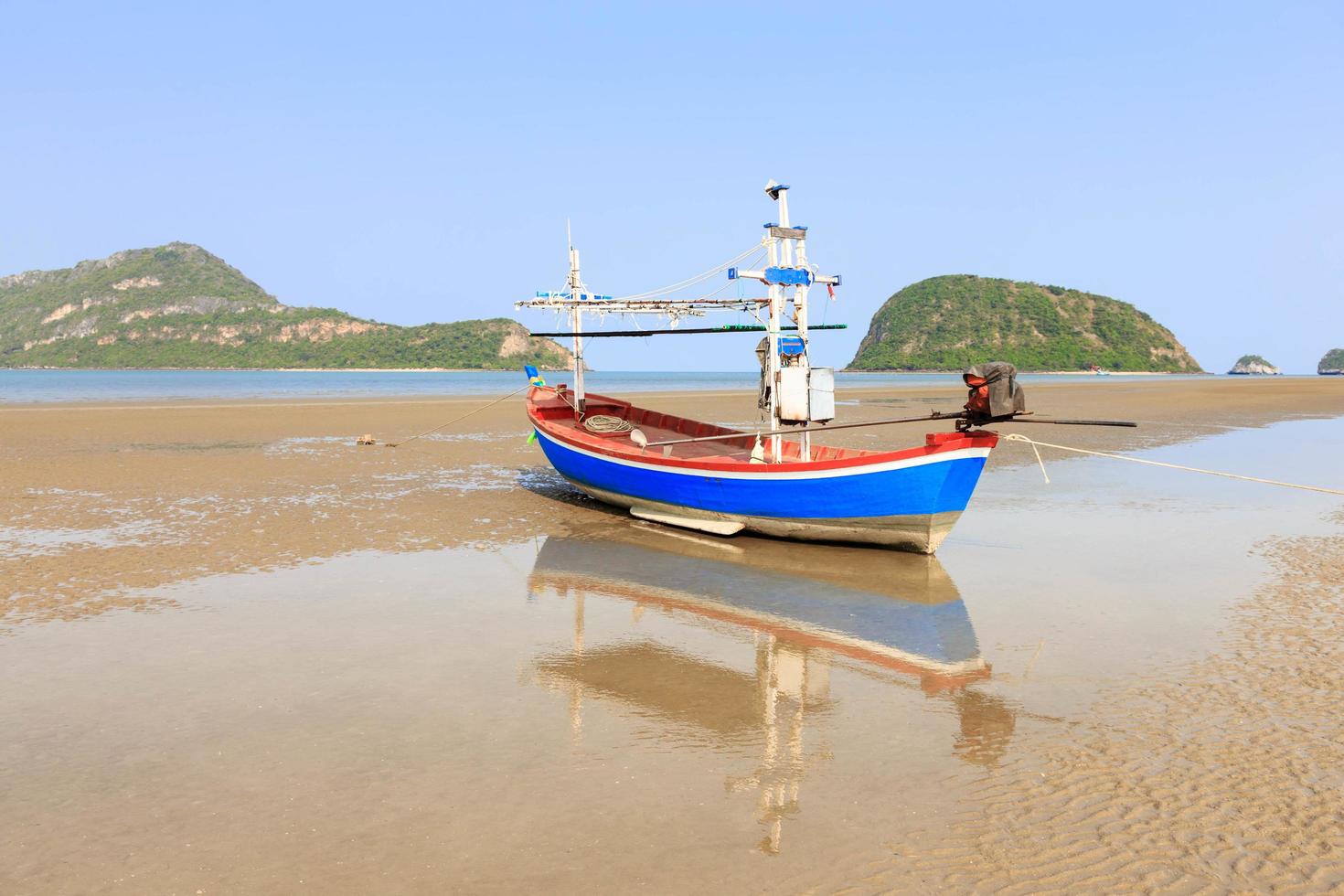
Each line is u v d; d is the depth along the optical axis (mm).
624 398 55781
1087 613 9562
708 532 14094
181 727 6477
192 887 4449
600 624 9164
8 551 11898
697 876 4535
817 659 8133
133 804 5336
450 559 12062
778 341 13875
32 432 27188
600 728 6527
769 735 6414
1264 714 6711
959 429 11930
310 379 133375
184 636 8586
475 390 72125
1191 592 10336
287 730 6438
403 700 7031
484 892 4391
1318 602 9828
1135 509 15594
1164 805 5297
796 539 13406
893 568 11711
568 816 5199
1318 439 27438
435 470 20438
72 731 6387
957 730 6508
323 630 8836
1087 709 6887
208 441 25578
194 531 13352
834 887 4434
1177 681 7453
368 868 4625
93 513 14602
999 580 11008
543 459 22641
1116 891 4402
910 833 4992
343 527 13938
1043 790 5516
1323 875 4551
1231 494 17219
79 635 8602
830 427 13016
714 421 35531
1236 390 68250
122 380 106625
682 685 7445
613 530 14344
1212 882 4484
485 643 8508
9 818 5164
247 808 5277
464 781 5641
